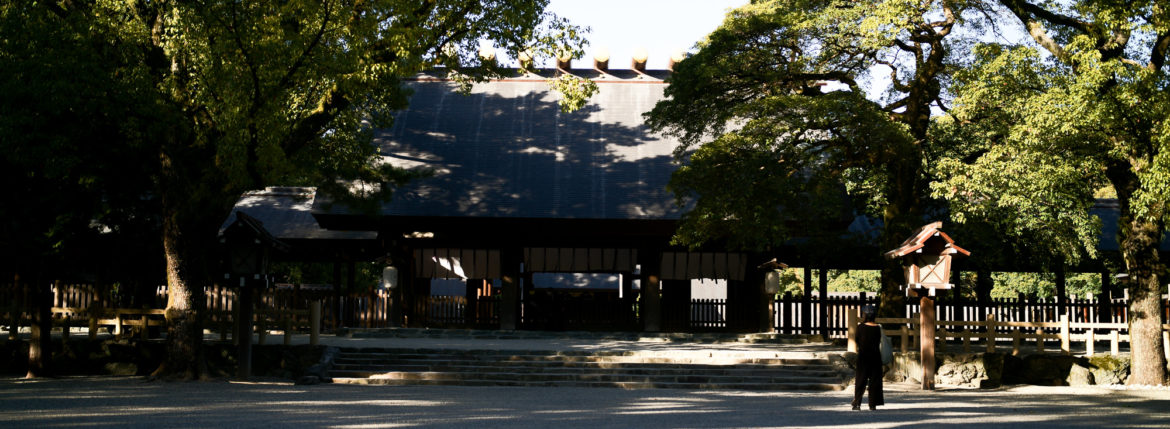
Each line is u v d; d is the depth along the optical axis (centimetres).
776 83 2344
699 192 2222
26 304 2195
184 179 1814
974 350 2312
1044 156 1792
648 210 2727
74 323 2188
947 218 2491
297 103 1766
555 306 2888
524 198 2767
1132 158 1802
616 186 2834
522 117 3175
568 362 2016
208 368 2005
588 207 2734
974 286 3972
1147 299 1898
